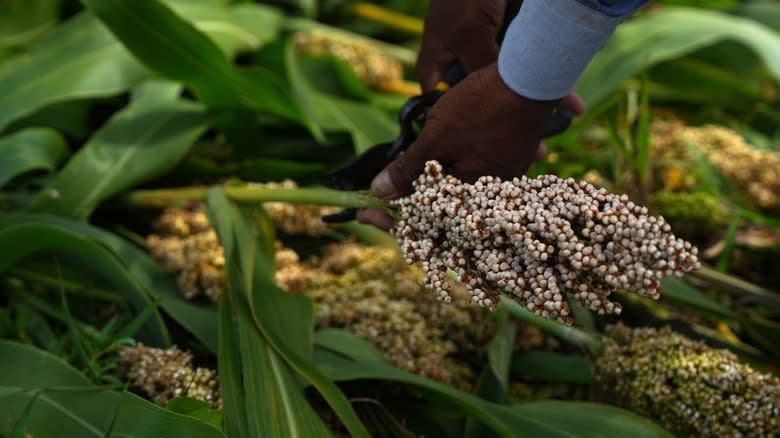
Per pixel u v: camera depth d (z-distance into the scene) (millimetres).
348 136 1650
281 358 1109
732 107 2316
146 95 1625
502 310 1213
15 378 1070
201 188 1472
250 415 1027
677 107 2324
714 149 1721
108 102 1681
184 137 1462
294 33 2092
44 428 1020
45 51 1529
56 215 1340
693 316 1381
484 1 1041
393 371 1143
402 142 1069
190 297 1261
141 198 1406
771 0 2652
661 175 1726
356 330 1236
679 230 1636
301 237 1453
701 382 1089
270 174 1547
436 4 1081
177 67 1401
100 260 1198
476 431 1135
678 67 2256
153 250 1319
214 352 1153
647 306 1338
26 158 1362
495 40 1071
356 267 1318
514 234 933
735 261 1592
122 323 1229
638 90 2031
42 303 1258
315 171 1537
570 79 962
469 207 964
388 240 1366
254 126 1593
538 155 1174
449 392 1099
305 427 1051
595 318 1343
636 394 1127
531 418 1100
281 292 1191
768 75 2342
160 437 1003
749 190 1648
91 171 1385
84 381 1089
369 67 1920
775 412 1056
